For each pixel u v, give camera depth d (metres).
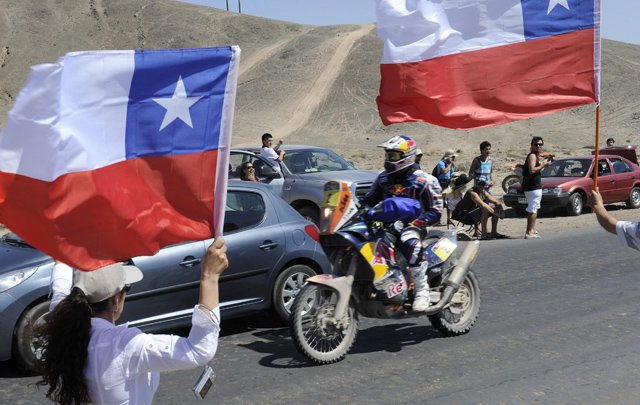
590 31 5.02
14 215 2.33
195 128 2.64
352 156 45.41
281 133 73.31
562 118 73.62
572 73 5.07
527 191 13.30
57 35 123.56
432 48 4.96
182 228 2.70
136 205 2.56
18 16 127.44
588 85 5.07
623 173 18.83
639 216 16.92
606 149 21.81
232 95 2.67
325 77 93.19
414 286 6.28
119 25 130.62
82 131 2.36
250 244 6.96
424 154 48.84
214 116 2.66
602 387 5.36
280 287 7.20
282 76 95.19
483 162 13.59
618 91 81.75
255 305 7.04
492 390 5.30
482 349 6.39
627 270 9.98
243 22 131.50
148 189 2.60
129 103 2.49
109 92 2.42
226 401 5.09
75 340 2.41
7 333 5.52
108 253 2.57
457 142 62.53
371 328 7.27
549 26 4.99
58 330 2.42
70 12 133.12
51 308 2.96
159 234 2.65
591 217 16.86
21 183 2.25
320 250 7.54
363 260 5.95
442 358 6.14
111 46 123.88
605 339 6.66
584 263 10.59
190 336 2.50
